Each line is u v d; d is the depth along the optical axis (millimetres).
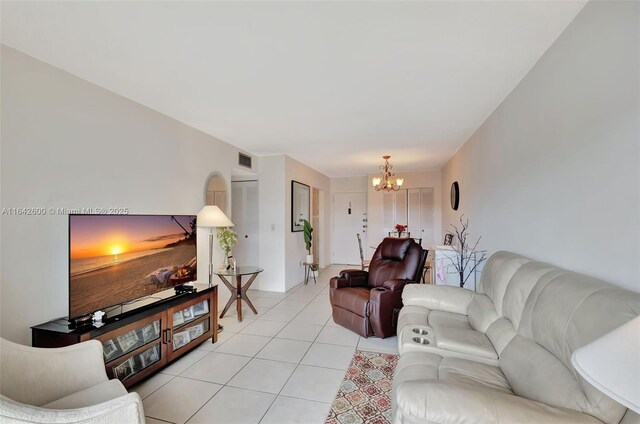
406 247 3438
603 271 1335
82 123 2162
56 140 1991
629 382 621
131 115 2564
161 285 2498
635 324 683
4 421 1040
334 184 7754
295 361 2492
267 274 4875
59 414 1109
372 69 2072
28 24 1544
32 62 1861
